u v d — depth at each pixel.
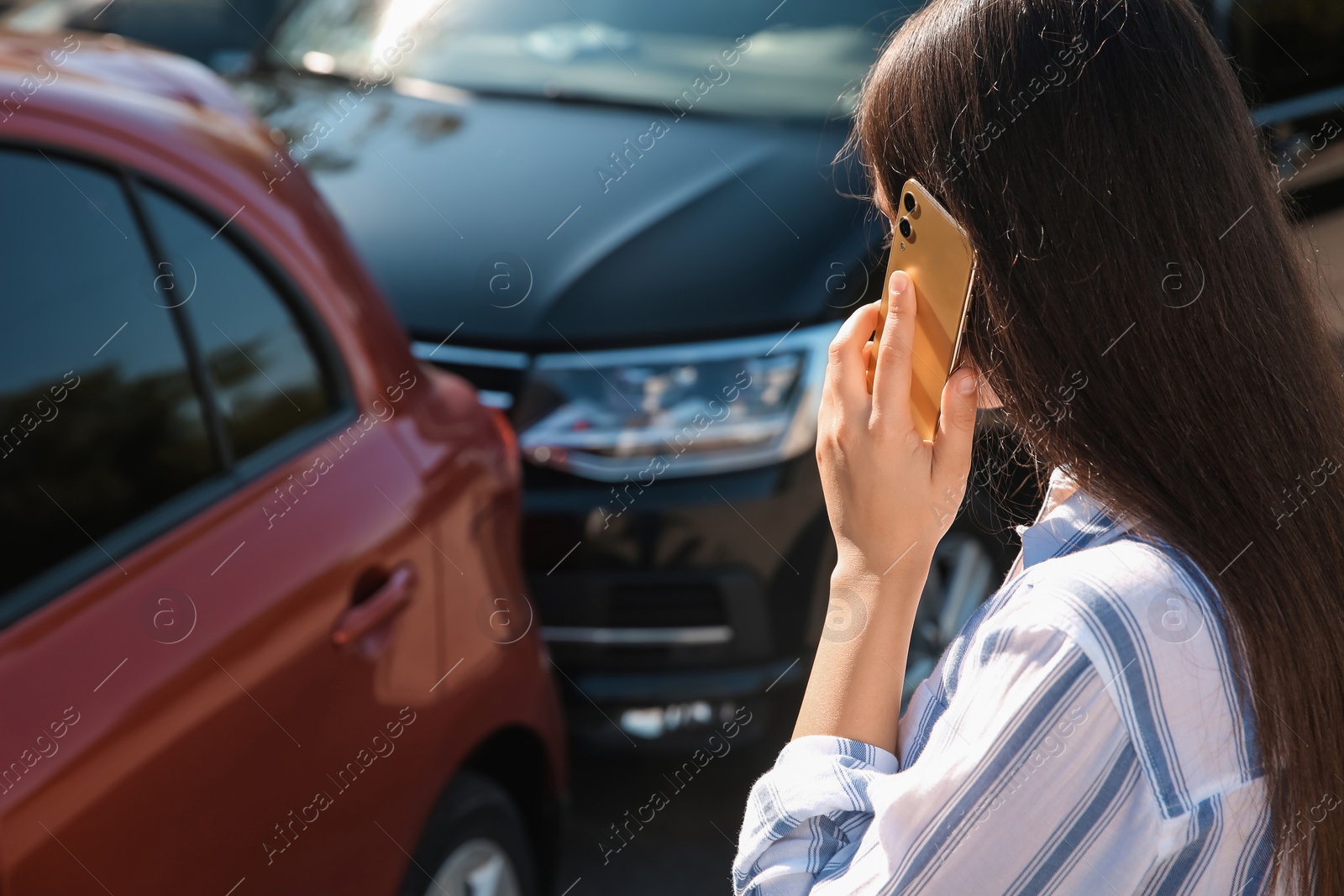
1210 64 1.17
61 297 2.21
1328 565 1.13
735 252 4.32
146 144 2.49
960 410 1.27
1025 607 1.12
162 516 2.27
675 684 4.14
